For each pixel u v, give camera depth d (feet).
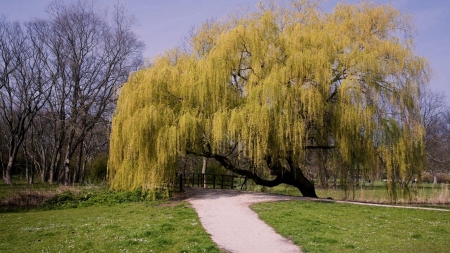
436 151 155.74
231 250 30.71
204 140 66.23
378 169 62.90
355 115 58.13
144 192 68.80
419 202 78.64
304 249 30.89
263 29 67.36
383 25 67.72
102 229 40.14
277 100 58.39
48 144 158.92
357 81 59.16
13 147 123.65
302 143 61.62
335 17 71.05
